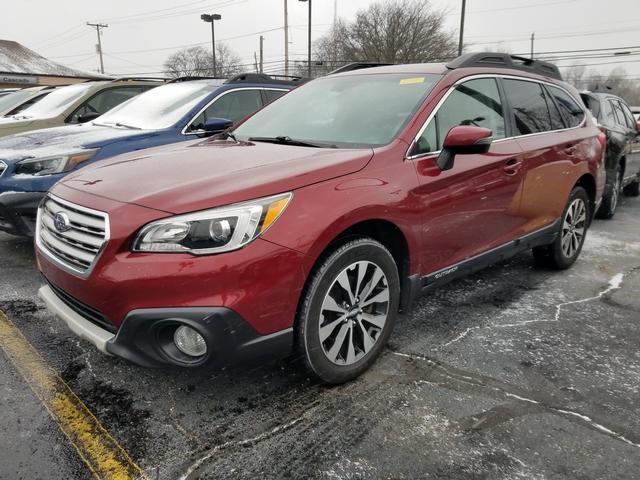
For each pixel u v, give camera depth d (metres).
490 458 2.18
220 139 3.61
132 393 2.62
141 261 2.15
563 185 4.20
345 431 2.35
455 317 3.61
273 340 2.31
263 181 2.34
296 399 2.59
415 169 2.85
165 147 3.47
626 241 5.84
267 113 3.87
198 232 2.14
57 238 2.54
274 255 2.23
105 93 7.48
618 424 2.42
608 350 3.14
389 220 2.66
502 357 3.04
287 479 2.06
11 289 3.94
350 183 2.54
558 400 2.61
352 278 2.64
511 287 4.23
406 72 3.55
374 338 2.82
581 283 4.35
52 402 2.53
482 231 3.39
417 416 2.46
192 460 2.16
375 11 37.06
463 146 2.90
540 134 3.98
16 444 2.23
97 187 2.50
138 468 2.11
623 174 7.59
